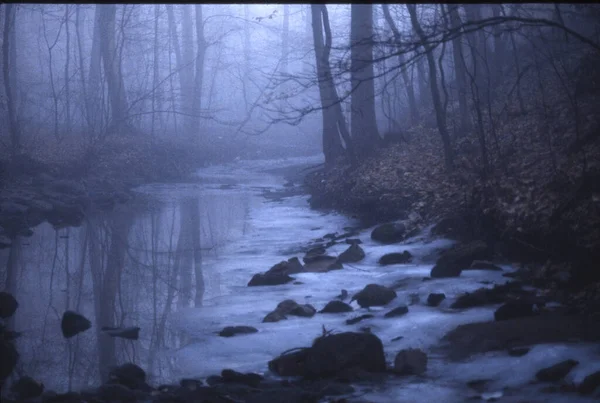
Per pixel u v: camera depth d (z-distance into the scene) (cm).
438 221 1441
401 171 1933
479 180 1464
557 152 1422
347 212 1980
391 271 1205
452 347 765
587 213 1066
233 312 1014
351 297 1048
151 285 1254
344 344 707
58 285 1278
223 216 2136
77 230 1906
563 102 1717
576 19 2131
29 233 1828
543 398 591
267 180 3478
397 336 827
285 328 899
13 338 941
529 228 1142
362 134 2412
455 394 624
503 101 2116
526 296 923
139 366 799
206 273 1331
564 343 710
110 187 2694
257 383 682
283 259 1437
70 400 660
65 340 929
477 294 947
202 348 844
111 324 1006
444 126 1694
